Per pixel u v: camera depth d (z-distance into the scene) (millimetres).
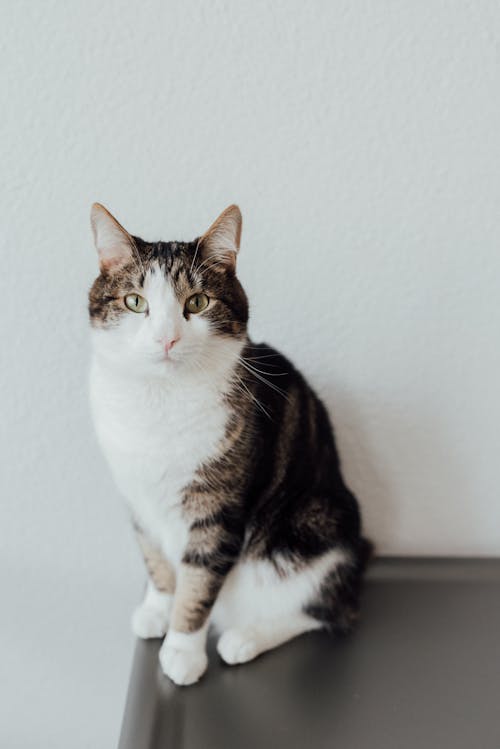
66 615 1258
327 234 1073
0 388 1123
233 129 1024
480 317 1113
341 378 1146
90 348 1104
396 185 1053
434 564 1169
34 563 1229
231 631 948
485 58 1000
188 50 988
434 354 1133
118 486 974
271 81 1005
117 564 1235
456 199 1059
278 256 1082
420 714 822
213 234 858
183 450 873
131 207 1053
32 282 1073
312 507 1016
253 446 913
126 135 1021
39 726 1323
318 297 1104
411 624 1009
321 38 988
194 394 859
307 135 1029
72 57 982
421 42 992
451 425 1168
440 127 1027
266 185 1050
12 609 1250
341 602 1008
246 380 924
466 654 940
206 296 853
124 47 983
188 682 863
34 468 1170
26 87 989
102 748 1329
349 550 1034
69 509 1198
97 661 1284
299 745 768
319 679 884
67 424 1147
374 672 899
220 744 768
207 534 923
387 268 1090
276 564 994
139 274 831
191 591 918
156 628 972
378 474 1194
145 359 809
